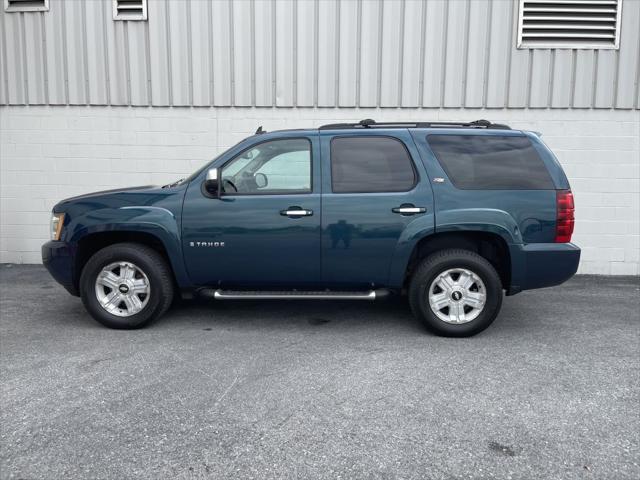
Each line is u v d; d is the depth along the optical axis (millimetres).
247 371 4254
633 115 8047
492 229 4902
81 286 5250
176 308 6109
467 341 5016
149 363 4418
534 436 3271
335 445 3164
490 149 5082
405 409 3613
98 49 8336
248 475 2873
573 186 8195
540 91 8070
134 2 8219
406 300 6488
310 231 5020
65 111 8508
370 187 5039
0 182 8695
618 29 7895
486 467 2947
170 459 3018
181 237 5098
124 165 8547
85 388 3924
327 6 8031
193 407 3633
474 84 8102
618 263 8273
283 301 6422
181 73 8289
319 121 8297
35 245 8773
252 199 5070
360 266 5059
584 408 3639
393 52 8086
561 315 5953
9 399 3742
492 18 7973
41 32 8375
